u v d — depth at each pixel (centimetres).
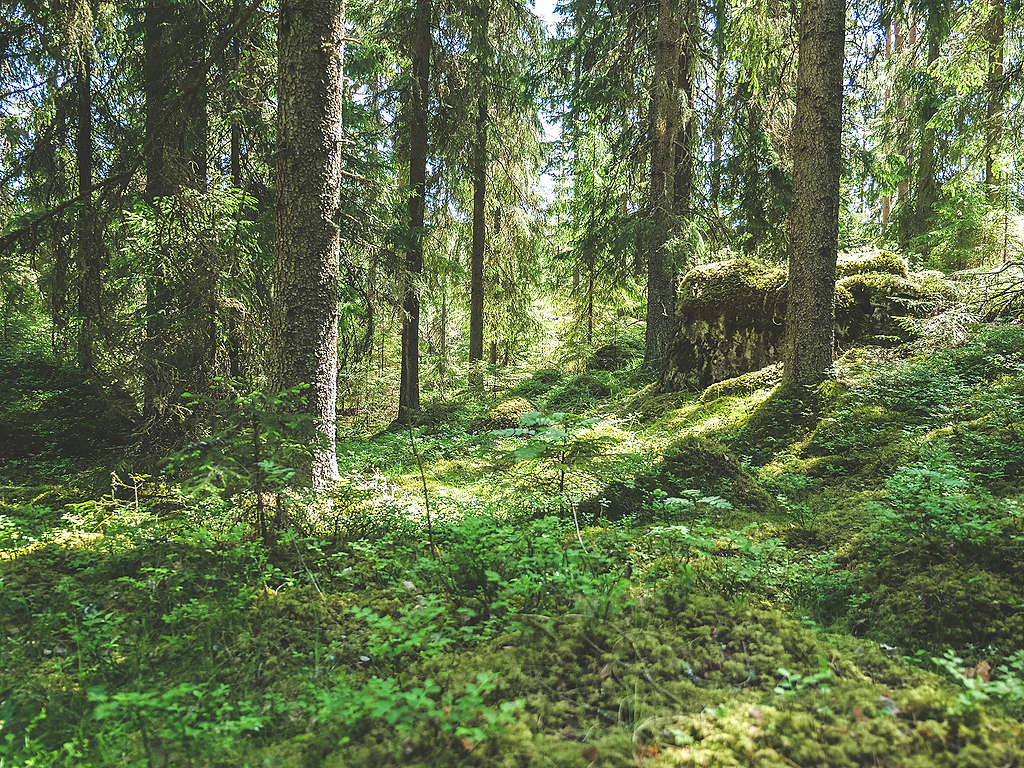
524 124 1800
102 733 252
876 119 1479
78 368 1133
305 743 234
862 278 955
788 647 274
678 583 338
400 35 1359
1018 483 445
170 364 719
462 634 311
